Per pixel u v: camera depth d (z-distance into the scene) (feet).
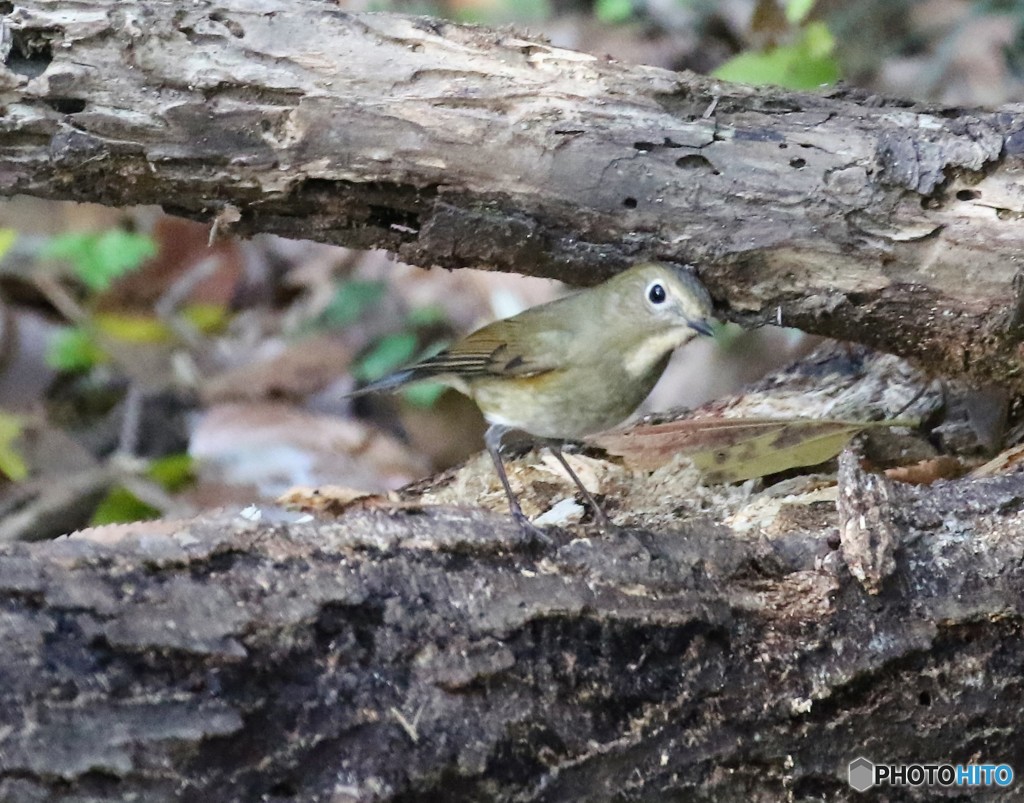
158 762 18.49
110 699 18.45
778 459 30.30
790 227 26.53
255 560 20.34
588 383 29.53
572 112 26.32
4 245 45.44
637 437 31.78
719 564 22.99
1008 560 23.85
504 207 26.91
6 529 43.86
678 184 26.50
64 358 52.16
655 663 21.86
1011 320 27.02
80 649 18.58
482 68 26.27
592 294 29.25
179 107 25.55
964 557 23.80
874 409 32.60
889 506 23.84
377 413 51.85
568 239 27.53
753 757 22.34
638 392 29.84
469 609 20.89
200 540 20.21
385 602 20.53
